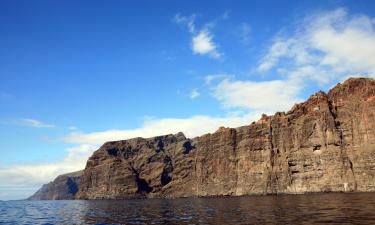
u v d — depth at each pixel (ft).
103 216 328.49
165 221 246.47
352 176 644.27
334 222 183.52
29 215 378.94
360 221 181.78
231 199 605.73
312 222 189.47
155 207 462.60
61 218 319.88
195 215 287.28
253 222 207.00
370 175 623.36
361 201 336.70
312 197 489.67
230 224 202.80
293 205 336.08
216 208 366.02
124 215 330.13
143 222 247.09
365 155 636.89
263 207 335.26
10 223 276.41
